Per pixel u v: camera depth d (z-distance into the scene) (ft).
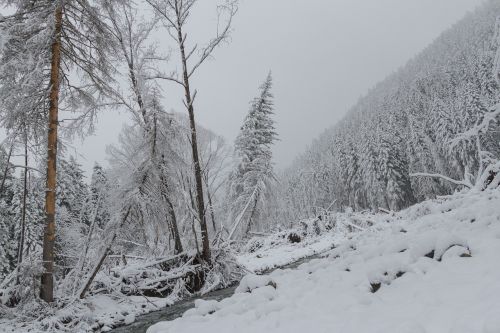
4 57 32.17
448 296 13.93
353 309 16.02
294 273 29.32
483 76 143.43
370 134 177.17
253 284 25.44
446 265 17.54
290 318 16.79
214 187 62.80
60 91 37.91
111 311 34.94
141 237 42.37
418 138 159.94
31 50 32.99
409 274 18.15
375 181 162.91
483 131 32.76
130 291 40.42
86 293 37.47
